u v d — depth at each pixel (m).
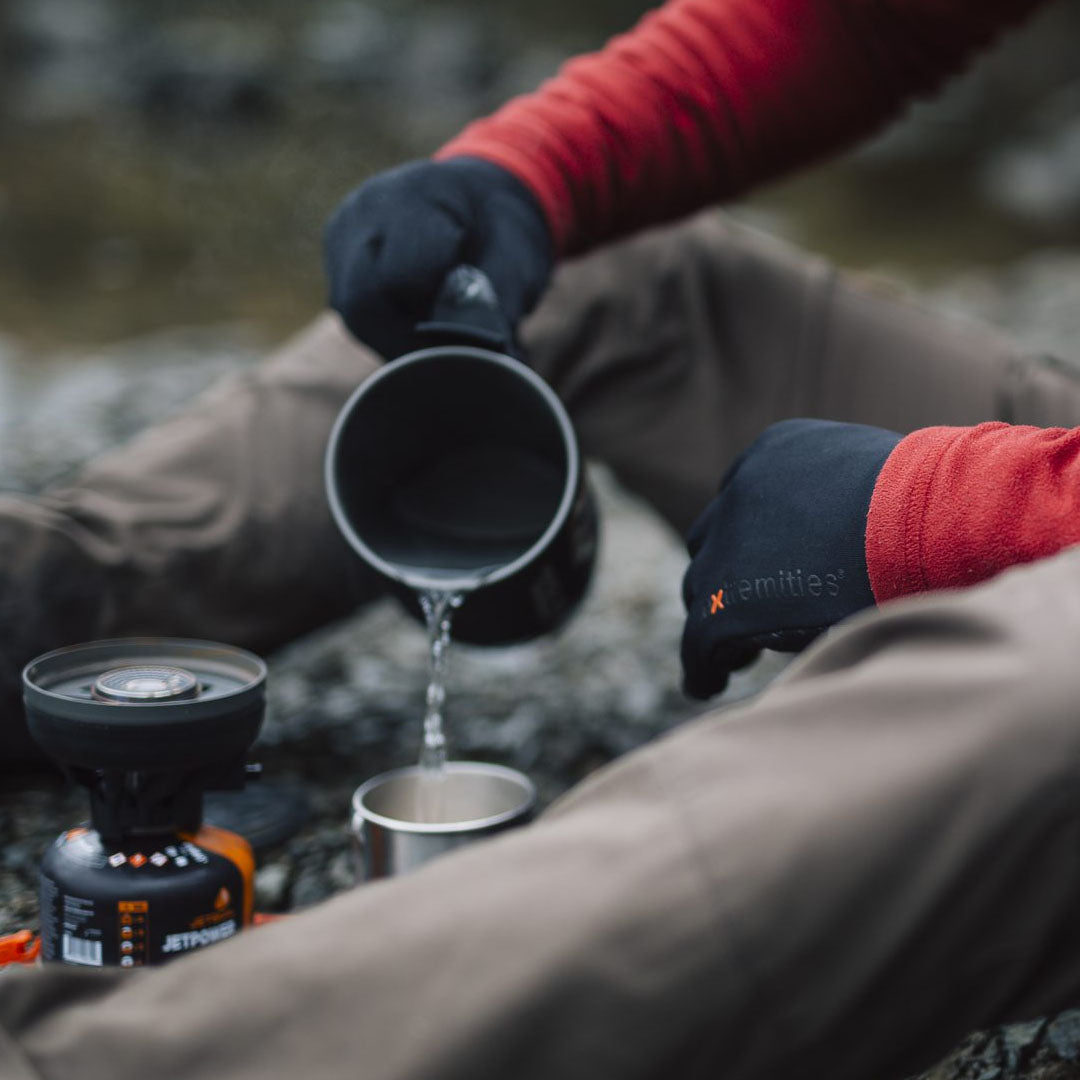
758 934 0.60
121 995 0.69
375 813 1.10
